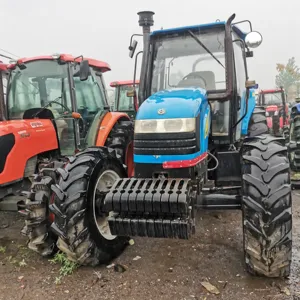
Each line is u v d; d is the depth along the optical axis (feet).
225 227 13.28
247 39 11.66
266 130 16.99
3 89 16.24
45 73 15.71
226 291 8.98
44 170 11.17
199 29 12.38
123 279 9.76
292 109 20.84
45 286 9.57
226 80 11.43
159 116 9.63
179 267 10.32
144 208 8.71
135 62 12.64
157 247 11.75
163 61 12.86
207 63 12.33
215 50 12.28
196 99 10.00
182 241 12.13
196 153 9.43
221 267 10.23
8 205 12.44
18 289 9.46
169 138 9.38
